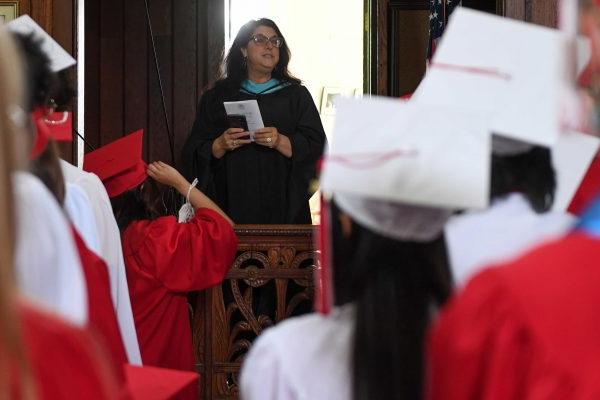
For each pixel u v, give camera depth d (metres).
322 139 6.79
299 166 6.66
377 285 2.08
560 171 3.33
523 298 1.58
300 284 5.70
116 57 8.81
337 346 2.21
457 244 2.65
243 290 5.96
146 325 5.09
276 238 5.69
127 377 3.44
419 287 2.08
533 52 2.89
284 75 6.95
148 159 8.84
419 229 2.14
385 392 2.02
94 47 8.80
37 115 3.01
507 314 1.58
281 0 10.25
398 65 8.39
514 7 5.04
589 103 1.55
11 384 1.48
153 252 5.05
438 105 2.41
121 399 1.91
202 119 6.89
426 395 2.02
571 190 3.33
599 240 1.60
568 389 1.50
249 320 5.70
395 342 2.04
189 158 6.77
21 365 1.48
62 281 2.37
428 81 2.89
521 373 1.56
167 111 8.85
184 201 6.48
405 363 2.03
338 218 2.23
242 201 6.65
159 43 8.87
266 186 6.66
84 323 2.40
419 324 2.05
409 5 8.38
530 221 2.68
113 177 5.01
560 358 1.52
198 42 8.87
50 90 3.05
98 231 4.11
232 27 9.61
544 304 1.56
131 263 5.09
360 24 10.45
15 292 1.52
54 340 1.57
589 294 1.54
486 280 1.64
